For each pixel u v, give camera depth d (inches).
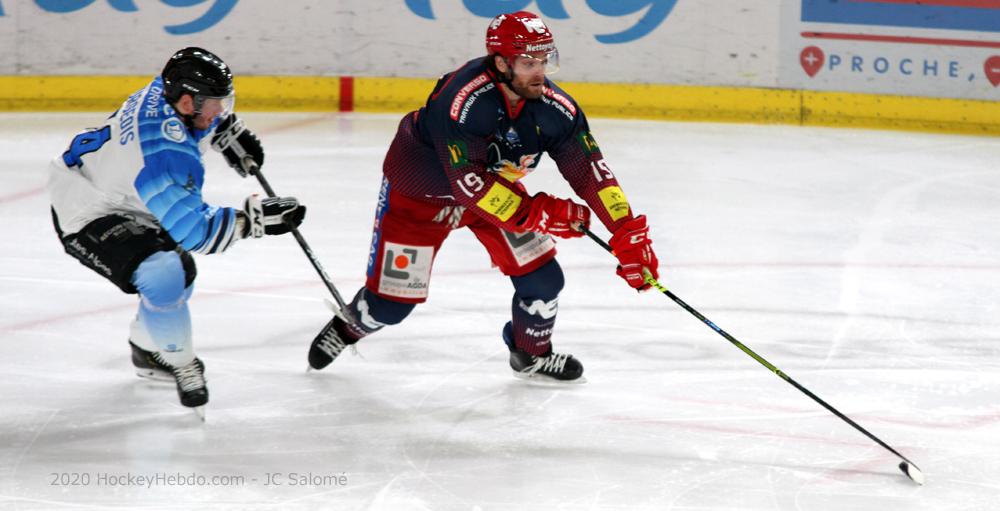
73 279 732.0
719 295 736.3
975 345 652.1
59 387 560.1
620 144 1179.9
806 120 1302.9
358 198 946.7
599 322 679.1
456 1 1272.1
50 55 1235.2
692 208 953.5
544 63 479.2
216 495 448.5
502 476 471.8
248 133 569.9
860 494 461.1
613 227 507.8
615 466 483.5
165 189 478.3
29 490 448.5
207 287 722.8
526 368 581.3
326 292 719.7
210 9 1249.4
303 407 543.5
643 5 1280.8
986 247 863.7
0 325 644.7
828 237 881.5
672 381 587.5
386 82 1286.9
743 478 474.0
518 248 545.3
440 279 750.5
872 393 575.5
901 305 723.4
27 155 1055.0
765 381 589.6
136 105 490.9
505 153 510.3
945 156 1178.6
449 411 542.3
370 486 459.8
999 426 535.2
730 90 1301.7
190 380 520.1
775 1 1280.8
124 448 491.5
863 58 1288.1
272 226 507.5
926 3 1268.5
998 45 1269.7
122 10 1235.2
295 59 1275.8
